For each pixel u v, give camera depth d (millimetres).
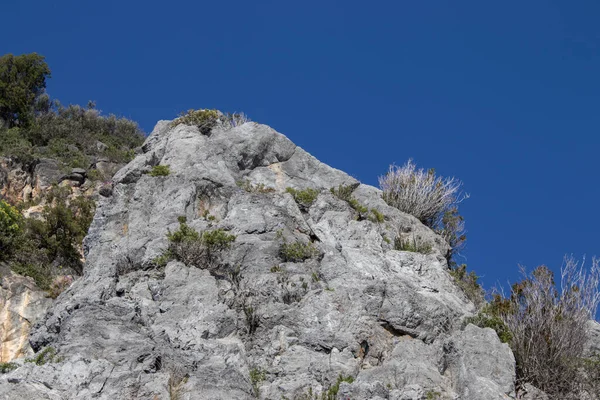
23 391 18656
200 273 25625
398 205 34656
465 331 23922
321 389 21672
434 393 21828
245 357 22484
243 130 34344
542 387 23938
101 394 19344
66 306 24438
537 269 26688
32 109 52812
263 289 25359
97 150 48750
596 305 25359
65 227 35812
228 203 30031
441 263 30828
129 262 26812
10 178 41562
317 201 31188
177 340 22016
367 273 26938
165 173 31641
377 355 23656
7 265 32656
